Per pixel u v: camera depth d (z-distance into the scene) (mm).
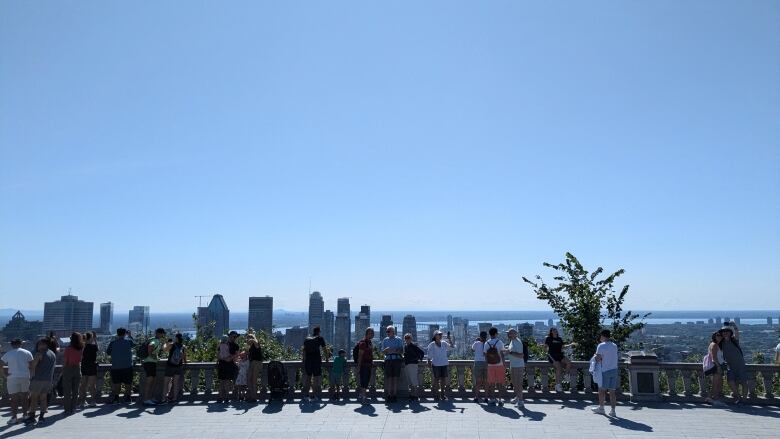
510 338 14336
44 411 13211
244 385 15219
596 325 18734
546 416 12859
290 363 15312
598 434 11203
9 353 13109
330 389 15141
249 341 15211
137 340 18391
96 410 14039
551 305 19359
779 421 12180
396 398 14664
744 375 13828
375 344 17594
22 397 13227
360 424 12266
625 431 11422
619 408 13680
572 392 14820
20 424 12641
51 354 13320
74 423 12672
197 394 15219
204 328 23328
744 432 11281
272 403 14641
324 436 11305
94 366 14578
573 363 15031
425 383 15875
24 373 13125
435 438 11031
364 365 14531
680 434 11156
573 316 18875
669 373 14570
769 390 13977
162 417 13188
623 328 18578
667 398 14320
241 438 11266
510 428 11766
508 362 15852
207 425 12352
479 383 14594
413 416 12977
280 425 12266
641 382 14508
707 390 14680
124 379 14680
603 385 13023
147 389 14578
